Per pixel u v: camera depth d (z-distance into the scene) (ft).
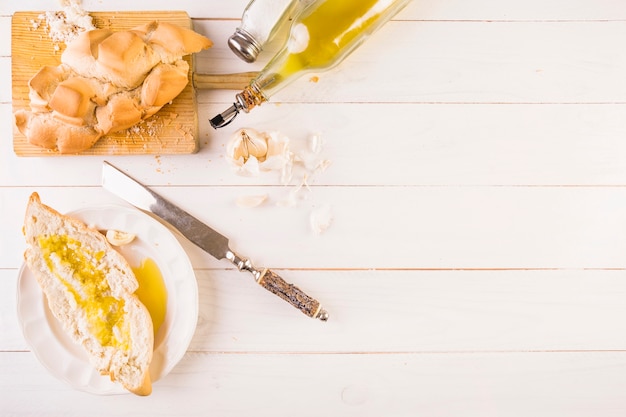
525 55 2.65
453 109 2.66
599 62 2.66
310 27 2.37
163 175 2.64
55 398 2.68
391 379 2.72
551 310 2.71
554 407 2.72
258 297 2.69
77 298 2.55
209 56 2.61
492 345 2.71
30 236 2.52
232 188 2.65
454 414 2.72
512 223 2.70
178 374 2.69
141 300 2.62
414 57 2.64
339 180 2.67
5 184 2.63
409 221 2.68
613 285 2.72
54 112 2.40
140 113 2.46
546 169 2.68
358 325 2.70
